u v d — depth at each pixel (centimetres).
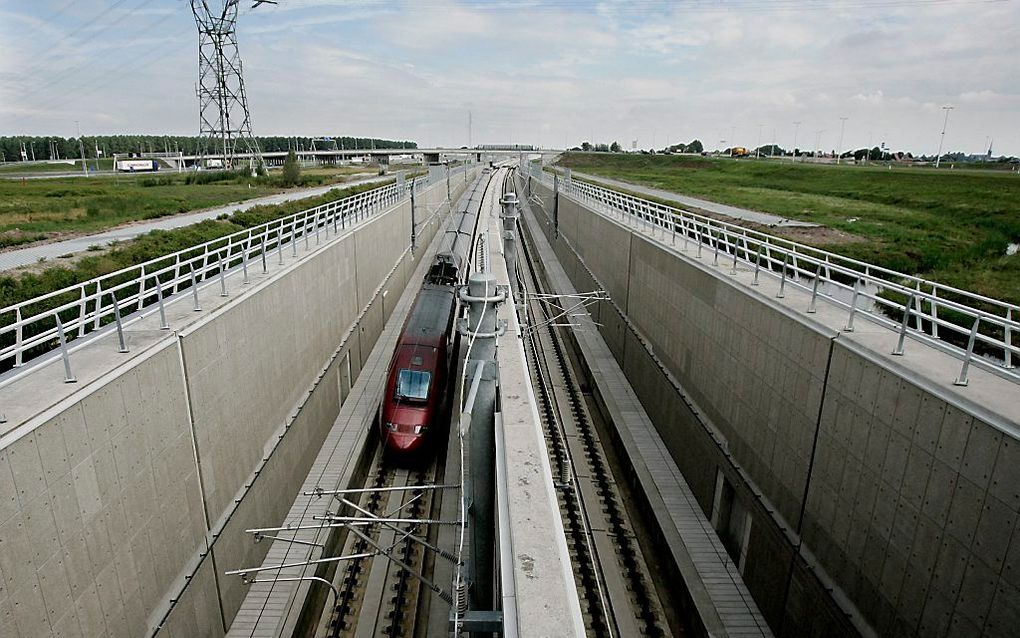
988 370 775
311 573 1216
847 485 892
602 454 1817
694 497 1484
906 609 763
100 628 743
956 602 682
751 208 3978
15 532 612
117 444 776
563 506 1519
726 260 1585
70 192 4050
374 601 1204
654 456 1669
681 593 1216
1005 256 2603
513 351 988
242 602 1130
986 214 3450
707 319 1457
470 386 721
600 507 1541
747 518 1205
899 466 780
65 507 682
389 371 1691
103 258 1939
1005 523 616
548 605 500
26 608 626
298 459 1467
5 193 3834
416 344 1725
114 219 2991
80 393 715
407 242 3556
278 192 4894
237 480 1142
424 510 1497
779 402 1098
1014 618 605
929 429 727
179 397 930
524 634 471
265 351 1289
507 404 822
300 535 1310
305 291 1569
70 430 691
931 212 3822
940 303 793
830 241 2764
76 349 809
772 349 1125
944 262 2517
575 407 2089
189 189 4856
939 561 708
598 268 2856
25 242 2256
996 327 1531
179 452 932
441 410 1683
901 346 837
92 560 729
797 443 1038
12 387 729
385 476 1625
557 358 2539
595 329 2814
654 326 1909
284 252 1669
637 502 1562
